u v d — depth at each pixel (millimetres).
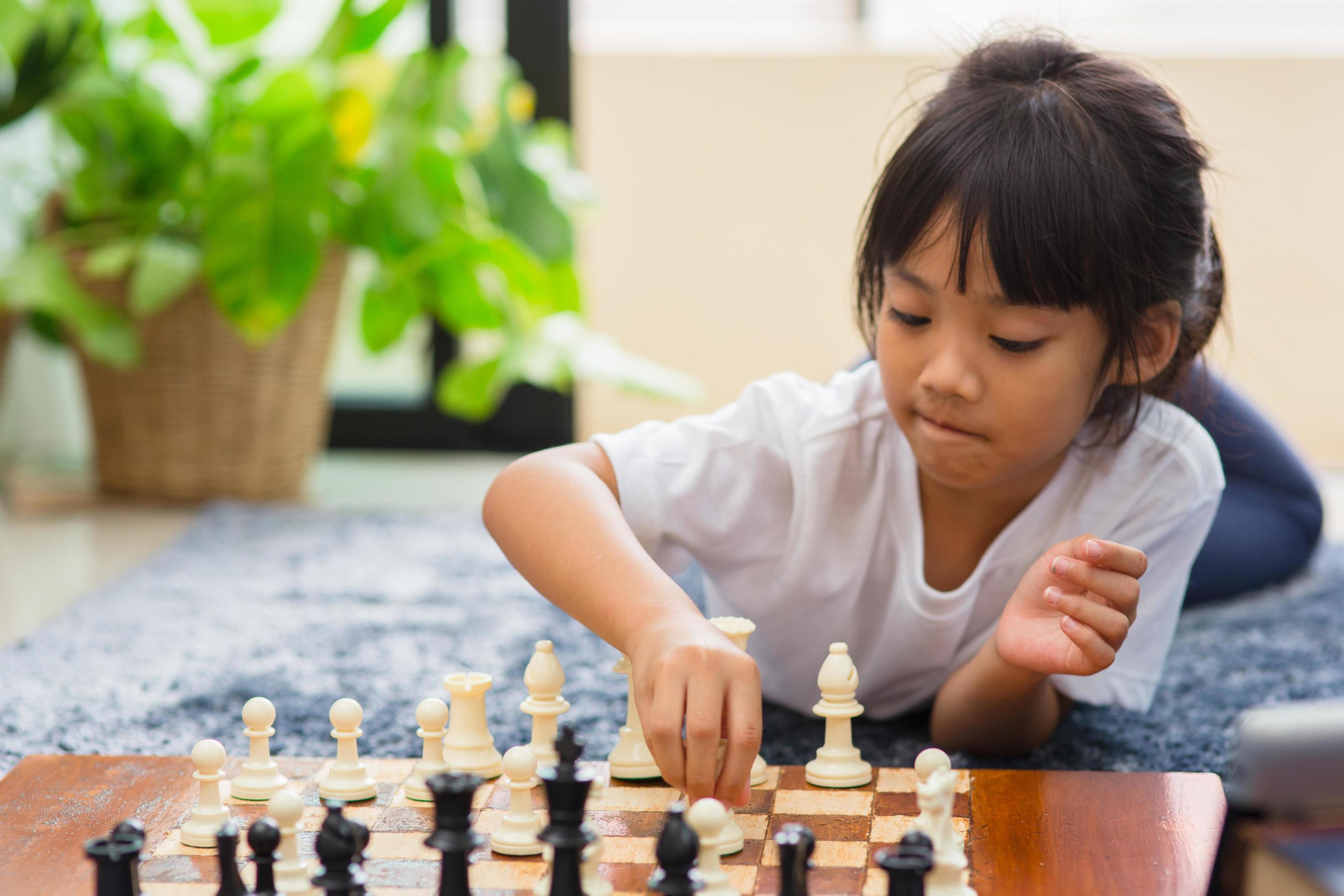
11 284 2451
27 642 1664
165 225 2596
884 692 1353
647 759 988
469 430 3262
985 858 843
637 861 846
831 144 3125
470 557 2150
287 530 2336
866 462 1229
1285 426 3051
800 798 958
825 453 1218
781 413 1238
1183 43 3166
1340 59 2945
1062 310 987
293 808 794
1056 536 1226
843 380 1290
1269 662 1636
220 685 1498
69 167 2965
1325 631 1777
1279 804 540
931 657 1277
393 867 835
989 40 1164
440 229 2590
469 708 1010
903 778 1001
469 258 2656
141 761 1029
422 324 3215
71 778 992
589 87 3158
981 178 978
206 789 885
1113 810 915
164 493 2656
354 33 2609
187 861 843
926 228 992
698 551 1220
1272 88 2975
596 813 926
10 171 2904
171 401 2592
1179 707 1464
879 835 889
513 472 1139
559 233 2768
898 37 3271
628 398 3242
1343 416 3045
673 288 3205
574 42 3146
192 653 1628
